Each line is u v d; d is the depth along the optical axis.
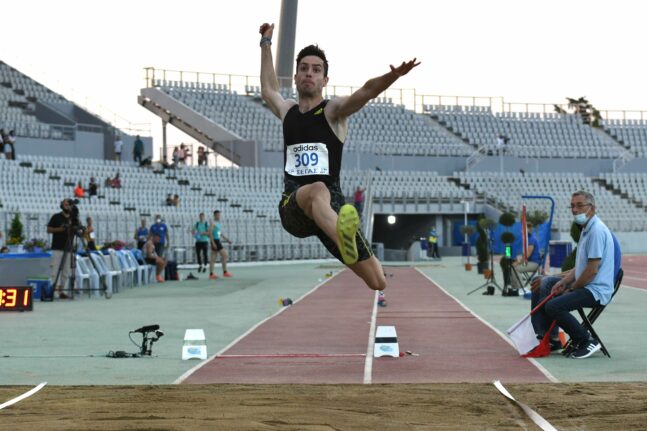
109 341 13.99
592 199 11.79
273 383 9.46
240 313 19.11
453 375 10.20
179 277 34.91
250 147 61.62
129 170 53.09
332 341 13.80
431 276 34.44
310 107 7.31
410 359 11.63
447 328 15.65
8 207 43.06
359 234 6.81
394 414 7.38
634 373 10.30
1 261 23.83
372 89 6.92
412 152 67.31
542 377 9.99
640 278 32.91
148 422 6.97
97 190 48.72
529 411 7.37
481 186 65.56
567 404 7.82
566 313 11.73
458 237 63.34
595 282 11.68
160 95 64.88
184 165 57.50
